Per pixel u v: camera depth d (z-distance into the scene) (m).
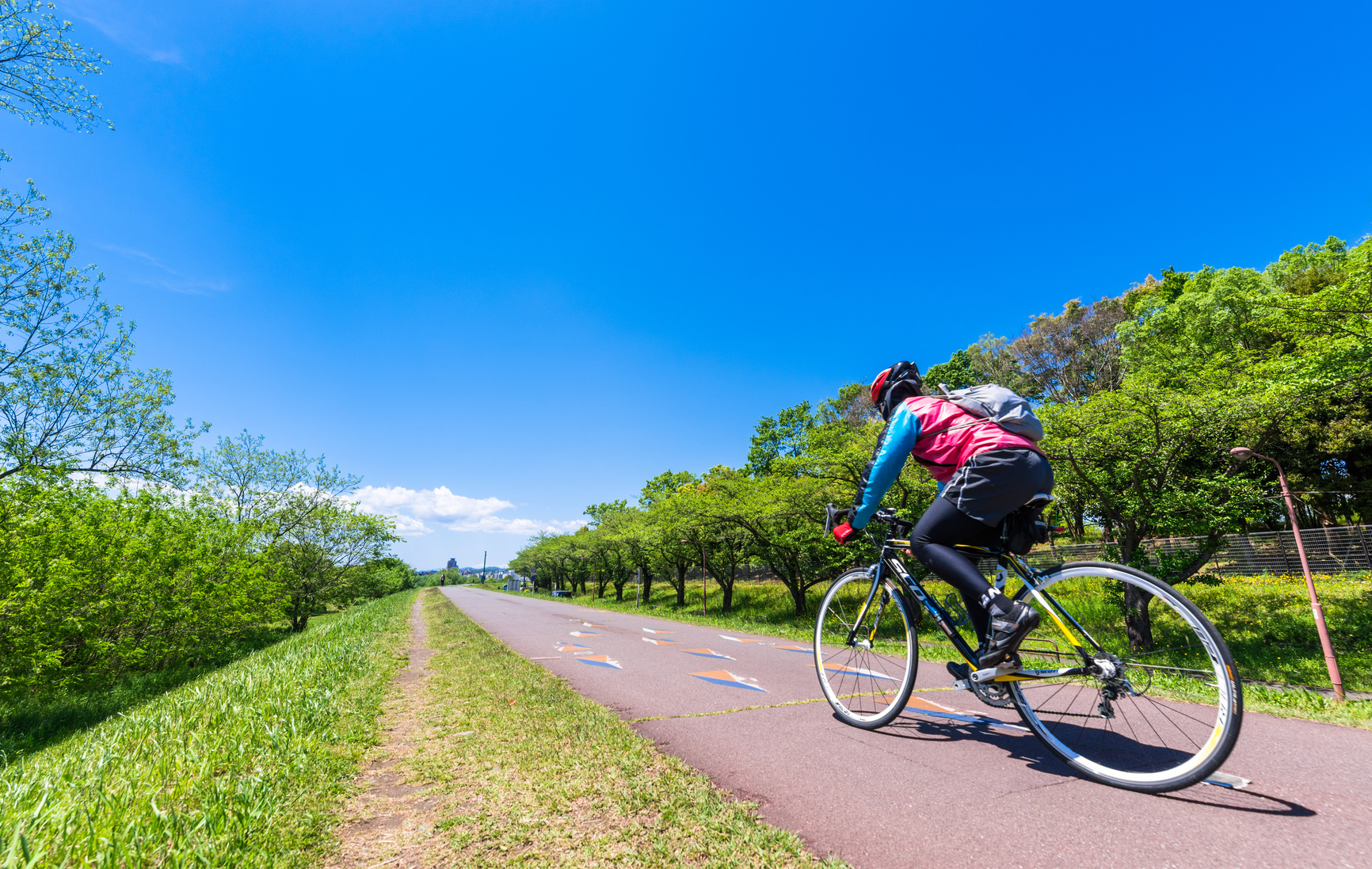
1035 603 2.47
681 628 16.25
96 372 14.62
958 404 2.57
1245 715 4.20
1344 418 19.25
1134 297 46.81
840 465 15.64
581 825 2.30
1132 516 10.91
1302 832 1.88
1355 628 10.47
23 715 10.48
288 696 5.16
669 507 23.38
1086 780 2.43
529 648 10.38
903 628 3.27
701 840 2.11
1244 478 10.32
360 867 2.05
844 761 2.88
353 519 29.75
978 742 3.07
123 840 2.00
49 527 12.22
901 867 1.84
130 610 13.67
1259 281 26.77
